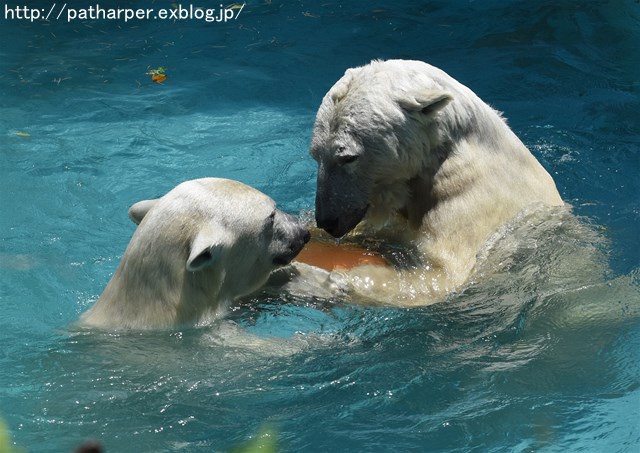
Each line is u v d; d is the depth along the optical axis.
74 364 9.00
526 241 10.84
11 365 9.02
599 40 18.80
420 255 10.65
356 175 10.57
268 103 16.66
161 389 8.66
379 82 10.53
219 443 7.90
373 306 10.16
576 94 16.55
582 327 9.82
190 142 15.08
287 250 10.24
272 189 13.48
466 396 8.73
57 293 10.70
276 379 8.91
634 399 8.66
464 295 10.29
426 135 10.64
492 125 11.25
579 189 12.97
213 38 19.55
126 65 18.33
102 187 13.54
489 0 20.95
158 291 9.46
